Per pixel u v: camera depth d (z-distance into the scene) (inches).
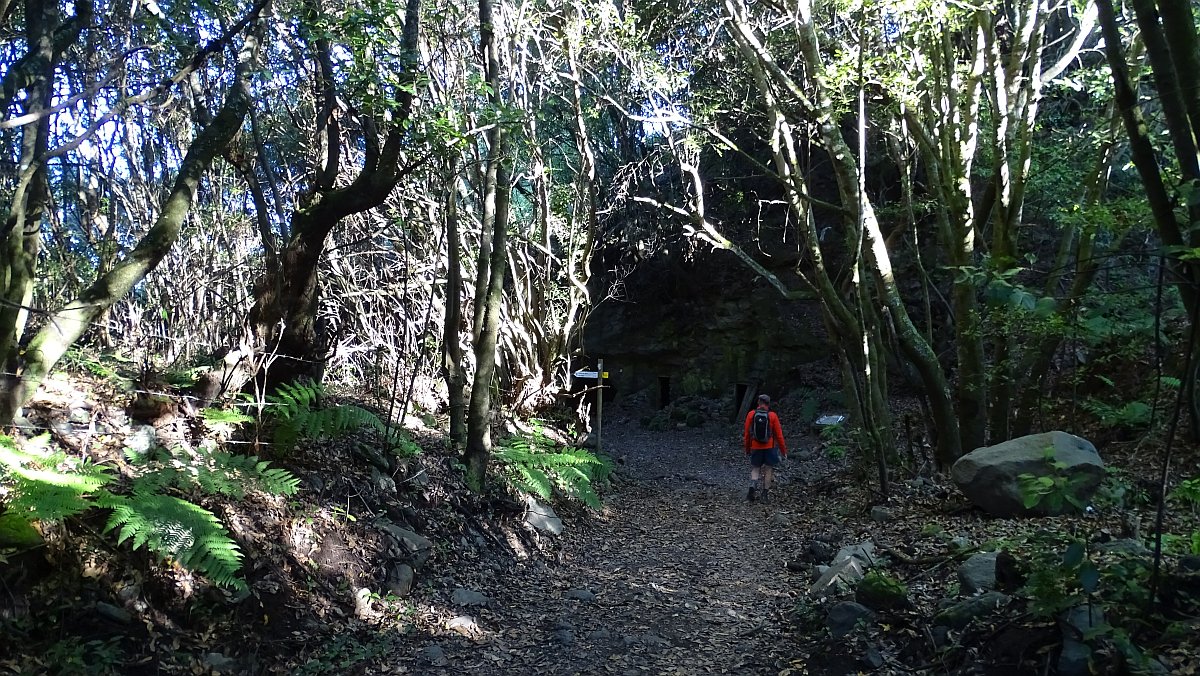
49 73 209.0
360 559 240.5
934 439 474.3
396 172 279.6
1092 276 314.3
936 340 774.5
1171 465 368.8
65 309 210.4
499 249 349.7
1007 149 434.0
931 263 788.6
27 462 181.6
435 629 227.3
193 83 307.6
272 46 336.2
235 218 412.5
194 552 180.5
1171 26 176.1
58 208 359.6
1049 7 531.2
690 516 438.9
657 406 1032.2
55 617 164.9
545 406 585.6
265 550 215.3
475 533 302.5
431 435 380.2
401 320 469.7
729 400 956.0
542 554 322.0
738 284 969.5
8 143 247.4
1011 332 382.3
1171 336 397.4
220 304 387.5
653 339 1034.7
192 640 181.6
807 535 363.3
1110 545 202.2
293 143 407.5
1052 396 490.6
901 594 210.5
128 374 264.7
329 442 286.0
